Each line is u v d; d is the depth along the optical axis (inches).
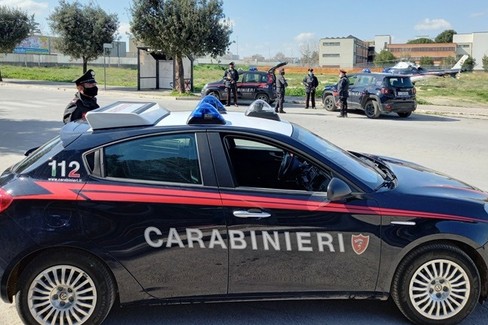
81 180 128.3
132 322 138.9
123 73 2076.8
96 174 129.4
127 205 126.3
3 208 124.6
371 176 144.3
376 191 135.2
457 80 1782.7
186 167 132.1
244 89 826.2
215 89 836.0
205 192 129.3
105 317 131.6
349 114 746.2
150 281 129.3
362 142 459.2
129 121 135.7
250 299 133.0
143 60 1125.7
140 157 132.2
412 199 134.6
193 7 973.8
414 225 131.2
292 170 144.9
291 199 130.6
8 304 149.3
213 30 992.2
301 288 133.0
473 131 561.0
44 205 124.8
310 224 129.3
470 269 133.6
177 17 971.9
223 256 129.1
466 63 3897.6
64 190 126.2
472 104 956.6
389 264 132.7
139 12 981.8
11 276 127.2
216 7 986.1
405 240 131.1
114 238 126.0
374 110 685.9
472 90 1338.6
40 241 123.8
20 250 124.0
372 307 148.6
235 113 164.9
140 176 131.1
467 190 149.0
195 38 964.0
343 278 132.9
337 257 131.3
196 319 140.9
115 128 135.1
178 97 949.2
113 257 126.6
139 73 1120.2
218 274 130.3
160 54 1120.8
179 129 134.0
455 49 5285.4
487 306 150.6
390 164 171.8
